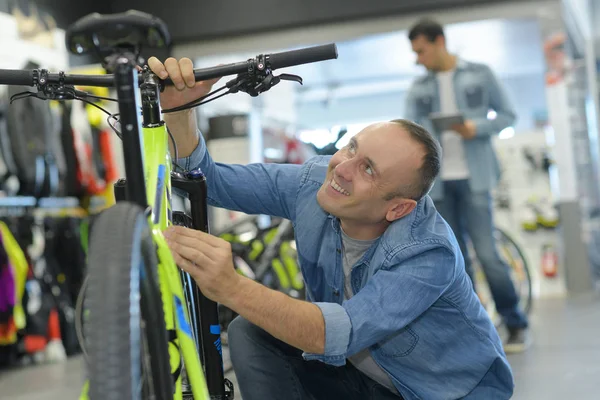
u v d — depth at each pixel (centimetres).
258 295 125
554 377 303
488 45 1037
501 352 163
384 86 1270
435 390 158
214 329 147
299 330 129
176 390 109
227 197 174
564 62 645
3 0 534
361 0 684
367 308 136
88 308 86
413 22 680
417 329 156
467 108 366
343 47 962
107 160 530
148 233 100
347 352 135
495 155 368
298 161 754
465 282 156
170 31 726
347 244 160
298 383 170
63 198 506
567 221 646
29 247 457
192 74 136
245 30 712
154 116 131
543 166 657
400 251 143
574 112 658
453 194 363
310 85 1220
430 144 148
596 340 384
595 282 686
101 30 120
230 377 301
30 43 529
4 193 468
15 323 425
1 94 464
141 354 104
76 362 439
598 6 805
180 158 164
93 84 132
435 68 371
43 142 473
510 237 414
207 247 119
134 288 89
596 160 722
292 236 394
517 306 367
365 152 146
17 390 350
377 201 147
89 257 91
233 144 605
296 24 704
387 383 173
